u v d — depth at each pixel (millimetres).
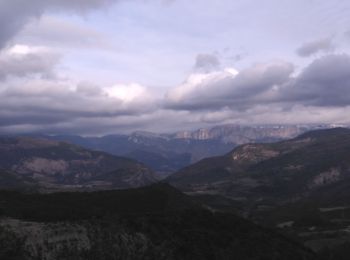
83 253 73062
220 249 93562
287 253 107250
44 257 69000
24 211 88312
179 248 87375
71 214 89250
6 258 65625
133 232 86125
